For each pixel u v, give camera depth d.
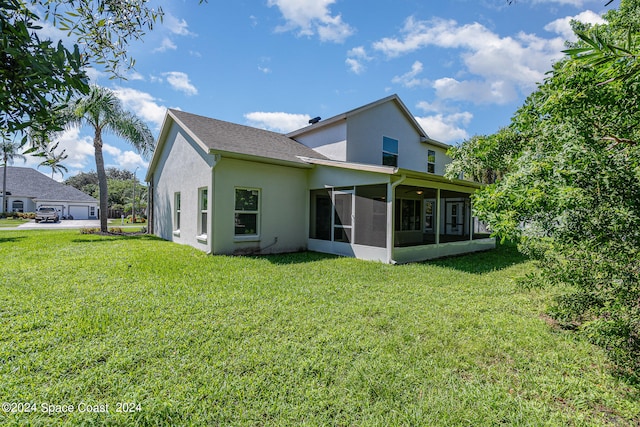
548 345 3.19
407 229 12.69
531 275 3.50
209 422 2.06
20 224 22.47
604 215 2.14
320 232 10.00
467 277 6.36
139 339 3.15
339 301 4.56
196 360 2.78
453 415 2.14
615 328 2.39
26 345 2.96
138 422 2.02
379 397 2.33
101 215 13.57
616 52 1.67
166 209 12.10
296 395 2.34
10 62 1.17
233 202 8.66
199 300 4.41
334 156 11.92
